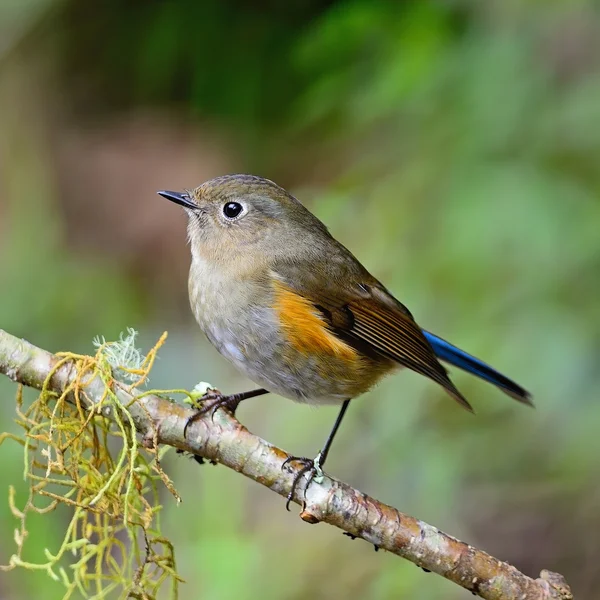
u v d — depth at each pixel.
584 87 10.08
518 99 10.25
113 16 14.21
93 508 5.97
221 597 9.58
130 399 6.11
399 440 10.02
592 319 9.72
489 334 9.88
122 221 14.24
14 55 14.02
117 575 6.06
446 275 10.09
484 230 9.88
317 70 12.82
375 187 10.91
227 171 14.34
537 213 9.77
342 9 11.47
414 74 10.59
